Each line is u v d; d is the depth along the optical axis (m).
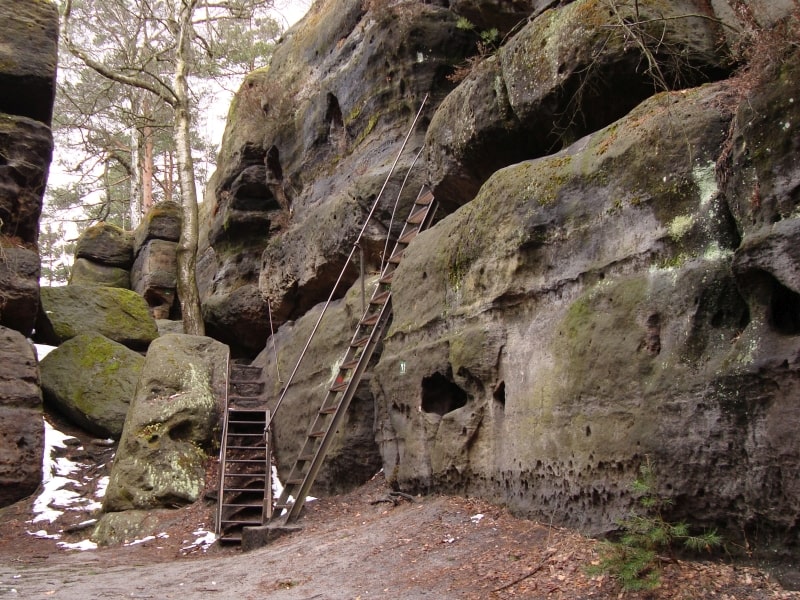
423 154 11.88
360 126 14.25
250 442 14.63
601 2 7.91
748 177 5.50
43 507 13.59
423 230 11.62
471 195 10.65
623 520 5.97
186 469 13.23
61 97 28.70
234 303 18.17
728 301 5.65
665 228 6.20
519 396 7.68
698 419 5.45
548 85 8.44
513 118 9.23
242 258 19.14
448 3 13.19
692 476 5.45
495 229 8.34
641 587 5.16
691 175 6.05
